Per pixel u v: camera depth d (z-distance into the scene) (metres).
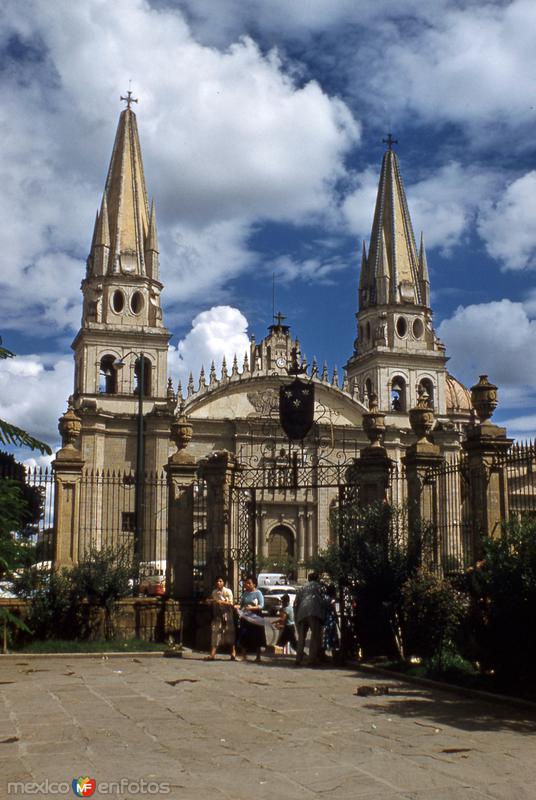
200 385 72.44
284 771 8.99
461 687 14.29
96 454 68.38
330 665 18.11
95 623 20.83
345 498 21.09
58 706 12.74
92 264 77.56
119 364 43.22
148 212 80.38
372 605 18.11
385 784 8.51
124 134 79.94
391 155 88.38
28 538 18.98
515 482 18.58
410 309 84.06
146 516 62.97
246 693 14.12
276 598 36.84
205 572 21.59
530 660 13.67
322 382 73.62
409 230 86.75
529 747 10.15
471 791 8.30
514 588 13.71
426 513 19.55
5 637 19.20
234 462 22.19
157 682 15.32
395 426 76.44
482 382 18.16
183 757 9.55
